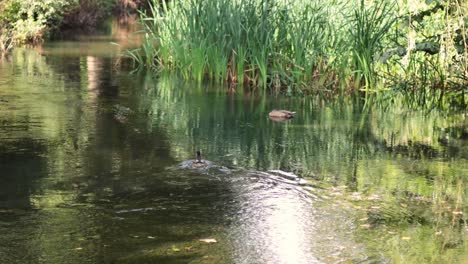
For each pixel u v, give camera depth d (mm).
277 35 15852
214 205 7434
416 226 6961
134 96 14023
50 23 25656
